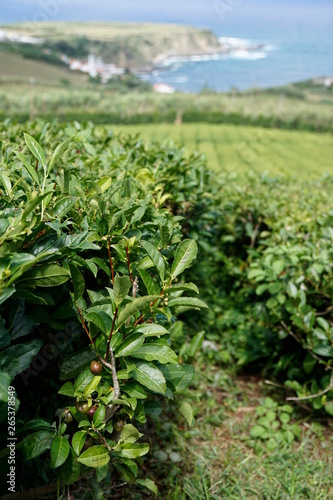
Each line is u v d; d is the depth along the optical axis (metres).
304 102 81.56
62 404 2.29
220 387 3.85
